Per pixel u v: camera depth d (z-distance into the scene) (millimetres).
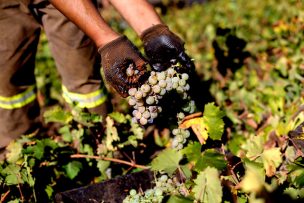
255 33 2906
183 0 5773
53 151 1454
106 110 1664
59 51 1583
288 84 1795
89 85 1615
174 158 1207
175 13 5371
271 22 3213
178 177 1211
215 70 2246
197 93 1704
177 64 1257
